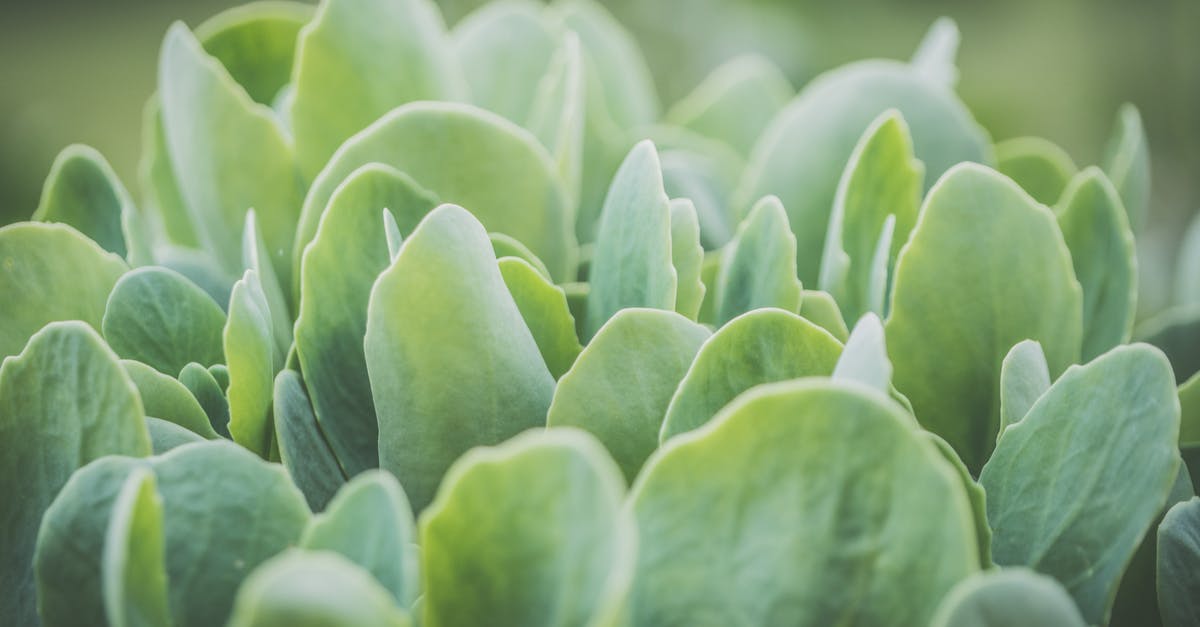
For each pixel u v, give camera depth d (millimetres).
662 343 306
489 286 305
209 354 346
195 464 287
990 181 336
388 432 308
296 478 314
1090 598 295
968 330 338
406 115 350
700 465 274
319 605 250
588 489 262
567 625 261
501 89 440
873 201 360
